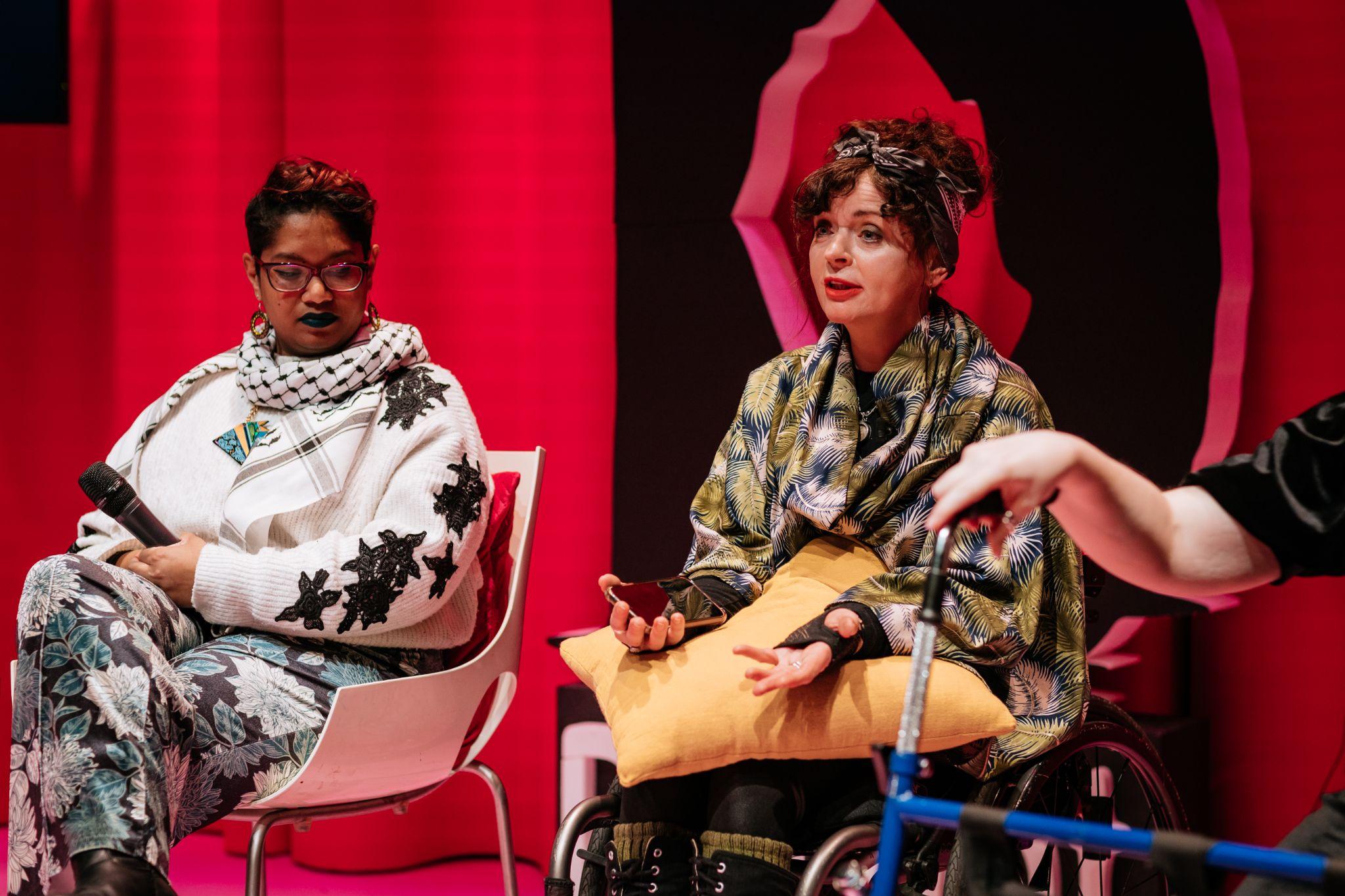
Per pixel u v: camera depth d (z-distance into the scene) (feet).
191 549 7.23
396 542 7.30
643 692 6.08
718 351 10.31
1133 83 9.04
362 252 7.97
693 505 7.43
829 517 6.51
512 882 7.93
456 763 7.79
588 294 11.34
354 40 11.39
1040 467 3.92
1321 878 2.91
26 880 6.19
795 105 10.02
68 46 13.34
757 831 5.81
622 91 10.61
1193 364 8.93
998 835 3.35
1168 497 4.56
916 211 6.58
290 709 7.06
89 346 13.46
